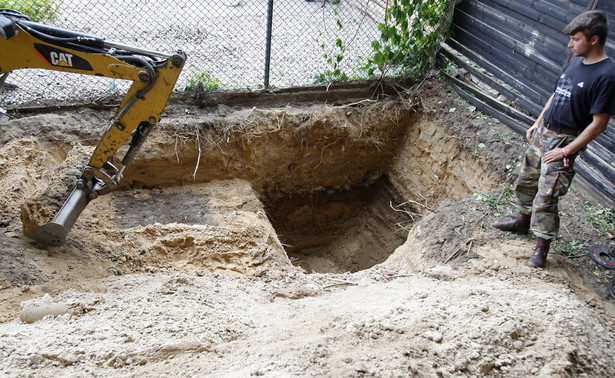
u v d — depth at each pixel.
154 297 4.02
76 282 4.22
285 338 3.42
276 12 9.30
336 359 3.04
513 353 3.30
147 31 8.25
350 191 8.03
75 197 4.55
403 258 5.54
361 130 7.37
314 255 8.07
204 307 3.93
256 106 7.19
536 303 3.97
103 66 3.93
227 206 6.18
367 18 8.59
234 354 3.18
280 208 7.59
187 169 6.47
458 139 6.82
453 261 4.98
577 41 3.82
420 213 7.19
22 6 6.80
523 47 6.50
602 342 3.71
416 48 7.68
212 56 7.91
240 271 5.06
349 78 7.64
